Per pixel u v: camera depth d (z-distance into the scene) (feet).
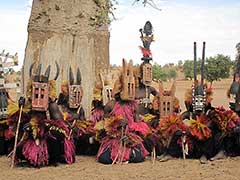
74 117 35.29
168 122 33.71
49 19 42.04
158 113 36.37
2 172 30.19
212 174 29.14
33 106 30.37
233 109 35.65
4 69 34.94
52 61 41.52
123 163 33.12
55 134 31.86
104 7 43.47
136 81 38.93
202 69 34.19
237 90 34.78
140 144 33.68
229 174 29.12
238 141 34.01
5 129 34.68
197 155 34.81
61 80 41.24
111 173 29.73
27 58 42.24
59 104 35.83
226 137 34.32
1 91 34.45
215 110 33.50
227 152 34.83
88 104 41.57
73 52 42.06
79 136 35.99
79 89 35.68
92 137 35.73
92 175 29.19
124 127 33.50
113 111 33.96
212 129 33.76
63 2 42.27
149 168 31.35
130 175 29.12
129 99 33.83
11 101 35.29
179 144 34.42
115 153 33.19
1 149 36.01
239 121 33.60
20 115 31.45
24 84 41.70
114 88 34.24
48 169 31.14
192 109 34.65
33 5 42.80
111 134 33.37
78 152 37.32
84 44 42.29
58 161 32.99
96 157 35.40
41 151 31.53
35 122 30.94
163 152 34.78
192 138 34.06
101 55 43.39
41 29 42.06
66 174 29.50
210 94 34.60
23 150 31.65
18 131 31.86
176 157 35.17
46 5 42.29
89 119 39.32
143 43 40.37
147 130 33.91
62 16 42.11
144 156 33.88
